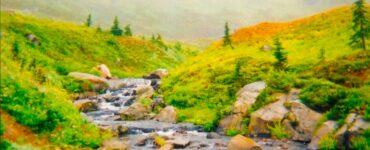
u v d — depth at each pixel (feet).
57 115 73.82
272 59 184.65
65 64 239.71
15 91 71.05
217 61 203.62
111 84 197.77
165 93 165.89
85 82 180.65
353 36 162.50
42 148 62.18
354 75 120.37
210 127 108.47
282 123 93.35
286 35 240.73
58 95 88.33
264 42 237.04
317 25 243.19
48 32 286.05
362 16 160.56
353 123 74.64
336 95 92.12
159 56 397.39
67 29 322.34
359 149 69.21
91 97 167.12
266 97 104.22
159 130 104.94
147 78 238.89
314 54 179.32
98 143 74.18
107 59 310.04
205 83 164.25
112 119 124.77
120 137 91.66
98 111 141.38
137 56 359.25
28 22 278.26
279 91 105.09
